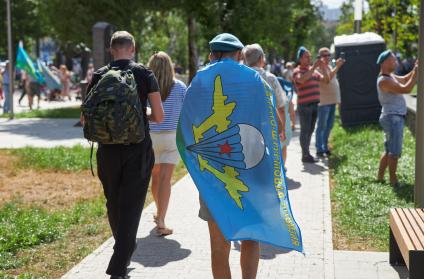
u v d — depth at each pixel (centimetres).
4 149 1330
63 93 3391
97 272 541
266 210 427
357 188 884
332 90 1190
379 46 1609
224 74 445
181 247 617
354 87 1619
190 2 2389
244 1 2469
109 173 505
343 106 1634
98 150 510
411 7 2298
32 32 4925
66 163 1141
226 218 424
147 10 2456
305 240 636
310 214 745
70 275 532
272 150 439
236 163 440
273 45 2823
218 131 443
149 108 564
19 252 602
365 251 602
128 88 480
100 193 902
